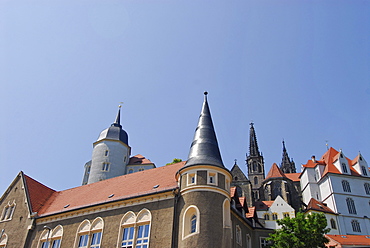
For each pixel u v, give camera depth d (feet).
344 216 216.54
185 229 92.79
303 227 112.27
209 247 87.76
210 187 98.22
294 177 300.20
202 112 127.03
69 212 120.78
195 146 112.27
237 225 115.14
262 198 286.25
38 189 150.51
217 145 114.73
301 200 261.03
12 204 142.20
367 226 214.90
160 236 95.04
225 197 100.32
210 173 101.91
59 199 144.46
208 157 106.32
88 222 113.29
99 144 245.65
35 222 128.47
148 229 99.25
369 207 224.33
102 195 124.77
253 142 363.97
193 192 97.81
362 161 246.88
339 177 236.63
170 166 128.06
